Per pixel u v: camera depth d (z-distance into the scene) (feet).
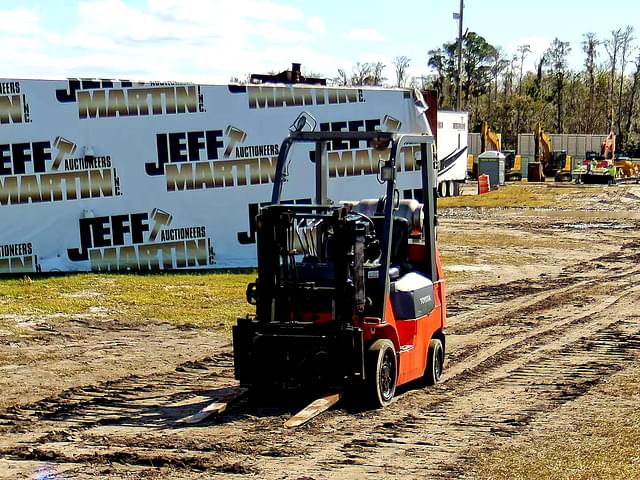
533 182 233.96
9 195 77.41
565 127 363.15
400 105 89.35
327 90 86.99
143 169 81.35
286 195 86.43
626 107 359.87
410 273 40.98
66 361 48.14
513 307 69.00
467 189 211.82
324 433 33.68
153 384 43.04
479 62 392.47
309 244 36.70
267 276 36.60
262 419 35.53
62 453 31.04
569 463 29.48
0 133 76.89
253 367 36.70
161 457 30.27
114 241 80.84
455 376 45.16
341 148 87.35
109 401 39.47
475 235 118.73
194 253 83.51
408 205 41.01
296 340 36.09
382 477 28.48
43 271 78.79
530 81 403.95
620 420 35.88
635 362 49.06
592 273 88.58
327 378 36.14
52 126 78.23
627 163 244.01
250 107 84.43
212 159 83.46
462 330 59.41
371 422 35.29
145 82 80.89
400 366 38.75
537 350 52.47
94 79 79.25
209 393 41.27
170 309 64.59
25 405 38.52
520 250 105.29
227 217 84.38
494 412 37.47
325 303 36.22
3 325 57.52
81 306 64.44
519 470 28.81
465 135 194.80
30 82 77.36
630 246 109.50
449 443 32.63
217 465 29.55
